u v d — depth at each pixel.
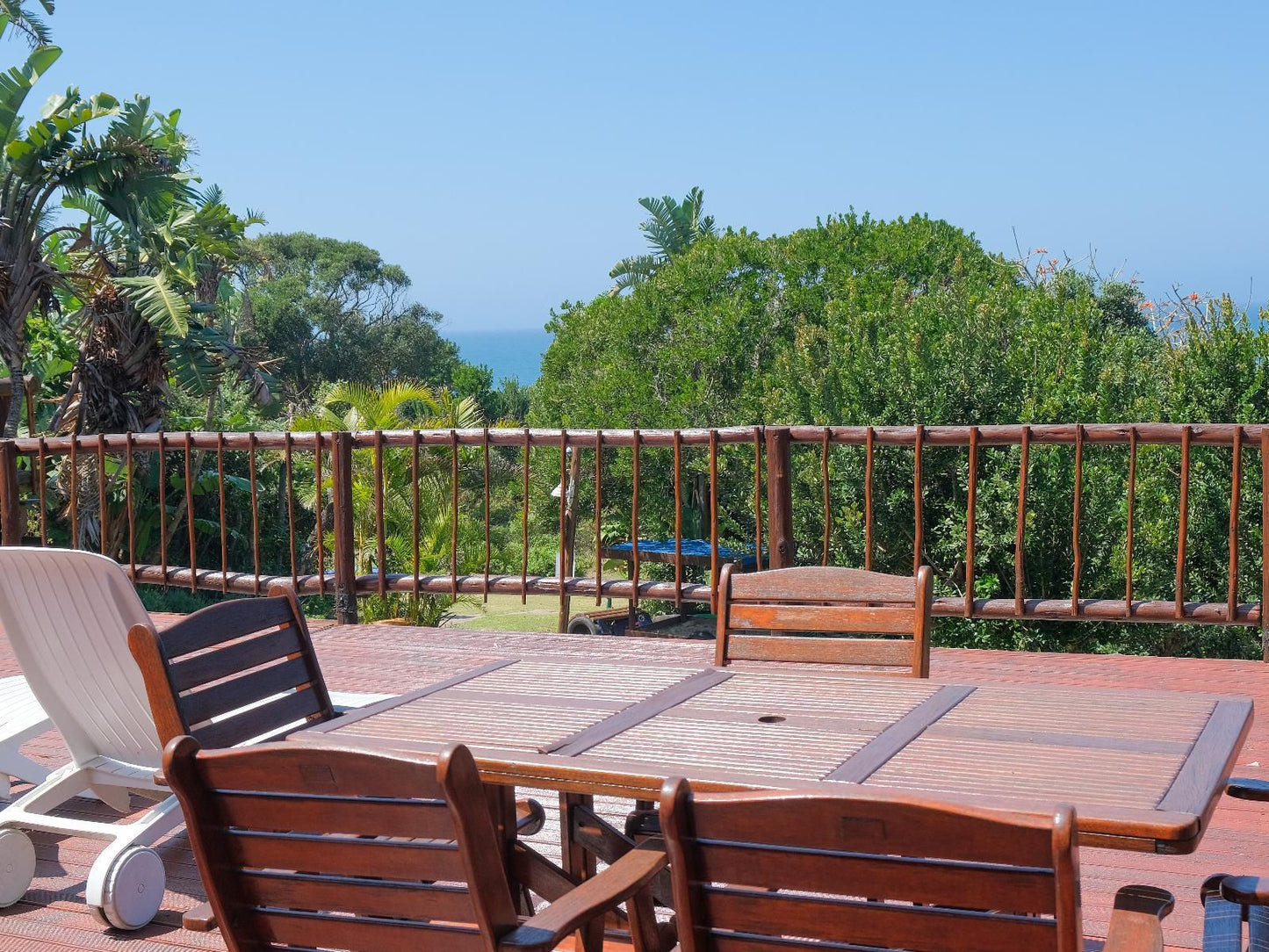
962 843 1.29
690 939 1.45
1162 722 2.03
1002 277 16.59
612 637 5.73
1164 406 12.68
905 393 13.77
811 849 1.38
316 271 56.34
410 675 5.09
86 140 15.66
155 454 17.98
